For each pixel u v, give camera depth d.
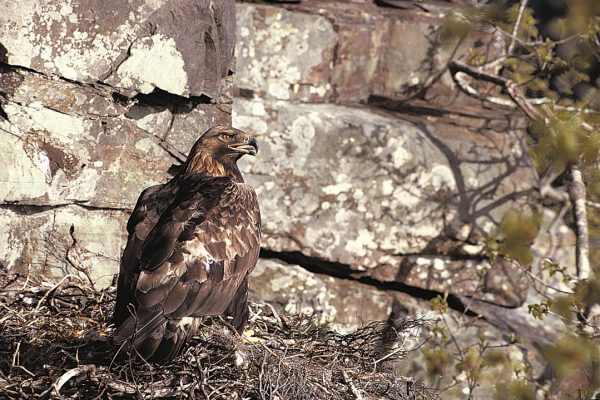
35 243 12.00
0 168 11.59
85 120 12.00
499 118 15.82
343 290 14.95
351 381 10.21
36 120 11.73
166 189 10.75
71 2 11.66
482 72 15.23
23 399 9.52
